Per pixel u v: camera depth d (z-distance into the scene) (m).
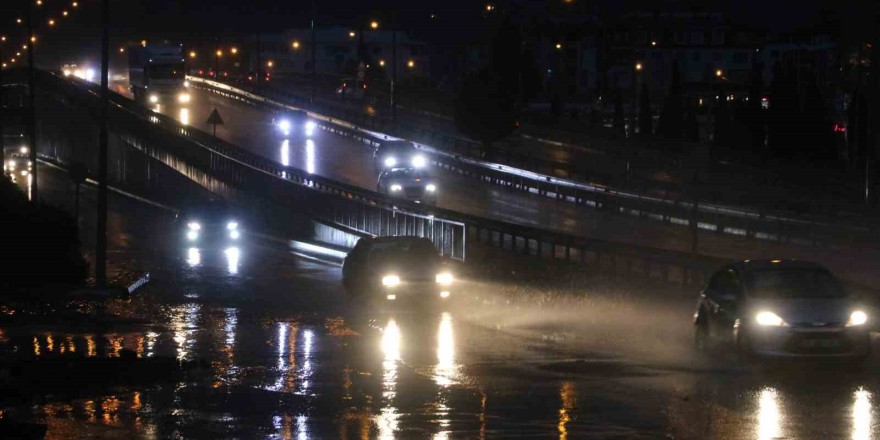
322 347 28.31
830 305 23.73
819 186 82.56
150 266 60.03
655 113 155.25
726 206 73.44
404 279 37.94
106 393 20.86
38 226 47.91
